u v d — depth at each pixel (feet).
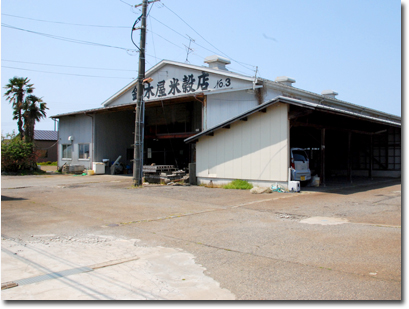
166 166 53.21
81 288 12.83
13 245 18.49
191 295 12.19
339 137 64.03
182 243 19.06
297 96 59.11
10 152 73.61
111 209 29.81
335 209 28.04
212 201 34.06
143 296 12.13
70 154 81.87
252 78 51.52
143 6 46.29
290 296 11.87
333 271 14.14
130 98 78.69
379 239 18.51
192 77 64.23
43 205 31.86
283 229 21.68
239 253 16.99
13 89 86.79
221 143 46.29
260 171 41.78
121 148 80.84
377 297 11.60
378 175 60.13
